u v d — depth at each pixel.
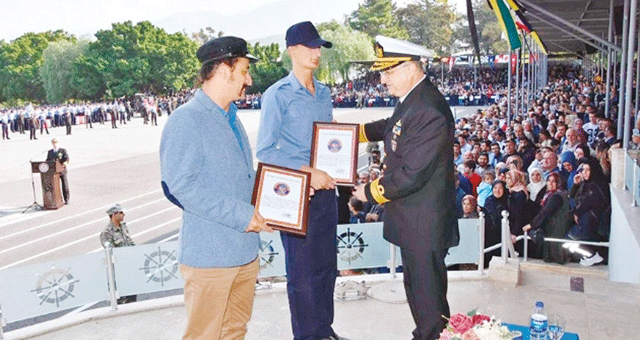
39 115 36.72
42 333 4.70
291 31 3.48
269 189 3.02
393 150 3.38
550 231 7.64
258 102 60.59
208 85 2.73
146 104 45.03
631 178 7.28
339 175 3.50
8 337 4.59
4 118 34.19
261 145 3.52
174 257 5.50
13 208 14.27
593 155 10.05
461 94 51.06
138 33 77.19
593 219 7.63
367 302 5.11
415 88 3.30
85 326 4.86
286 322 4.80
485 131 15.05
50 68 81.94
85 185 17.20
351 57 70.62
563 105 20.45
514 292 5.36
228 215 2.63
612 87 25.48
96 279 5.21
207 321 2.87
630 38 8.98
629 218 6.37
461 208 8.28
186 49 78.00
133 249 5.31
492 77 69.06
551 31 26.42
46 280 5.04
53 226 12.36
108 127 42.53
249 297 3.09
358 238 5.96
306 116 3.59
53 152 14.17
